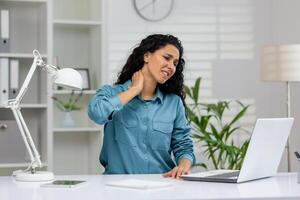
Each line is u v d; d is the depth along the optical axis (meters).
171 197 1.94
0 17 4.27
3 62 4.23
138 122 2.80
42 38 4.43
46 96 4.30
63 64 4.70
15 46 4.57
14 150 4.25
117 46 4.86
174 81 2.92
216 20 5.11
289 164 4.55
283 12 5.06
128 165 2.81
